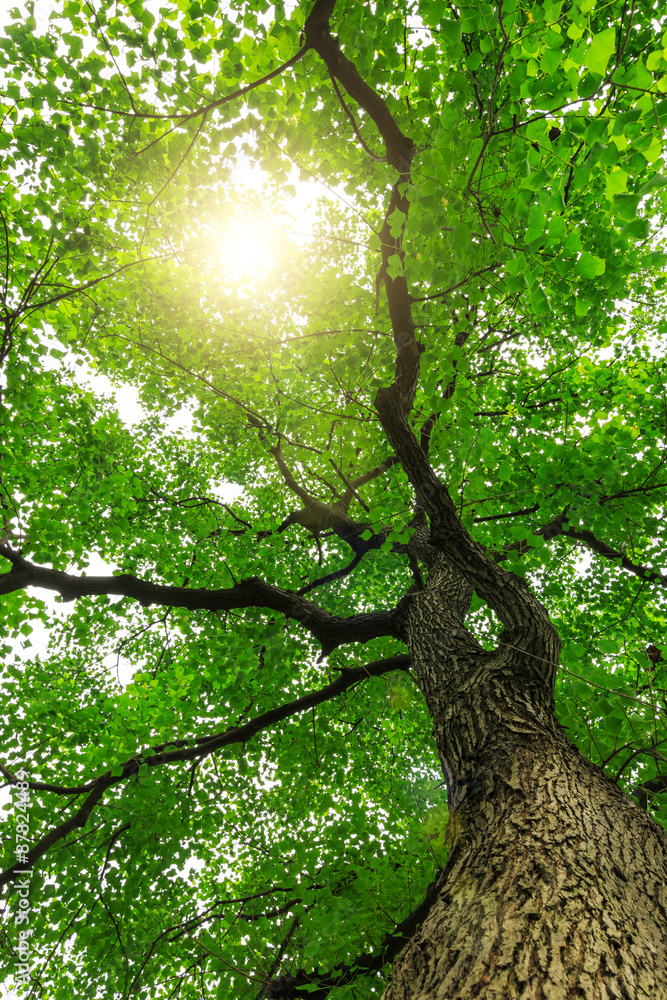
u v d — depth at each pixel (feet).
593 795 6.55
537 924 4.61
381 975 10.44
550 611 24.97
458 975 4.40
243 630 14.44
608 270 7.64
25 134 10.29
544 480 12.88
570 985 4.00
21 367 13.50
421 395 14.48
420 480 9.62
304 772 17.07
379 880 11.07
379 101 8.46
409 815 15.70
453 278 8.33
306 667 21.70
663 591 18.65
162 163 10.78
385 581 27.17
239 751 16.46
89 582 13.52
